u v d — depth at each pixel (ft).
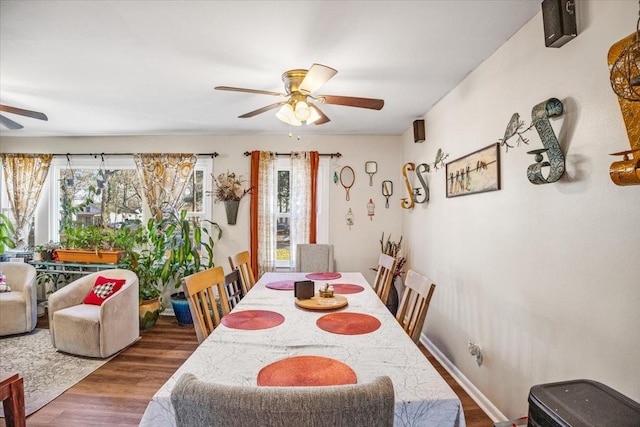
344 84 8.53
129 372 8.88
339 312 6.41
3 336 11.12
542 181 5.24
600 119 4.41
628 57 3.64
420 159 11.49
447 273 9.21
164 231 13.16
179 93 9.12
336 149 13.87
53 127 12.76
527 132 5.85
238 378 3.94
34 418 6.95
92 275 11.23
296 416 2.38
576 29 4.74
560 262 5.11
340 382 3.77
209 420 2.46
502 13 5.54
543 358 5.48
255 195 13.46
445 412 3.50
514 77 6.20
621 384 4.13
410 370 4.14
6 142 14.16
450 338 9.01
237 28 5.94
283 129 13.00
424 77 8.07
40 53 6.88
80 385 8.22
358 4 5.27
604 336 4.36
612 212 4.25
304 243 13.34
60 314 9.71
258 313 6.33
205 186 14.03
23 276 12.05
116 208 14.25
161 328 12.22
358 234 13.84
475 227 7.64
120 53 6.87
